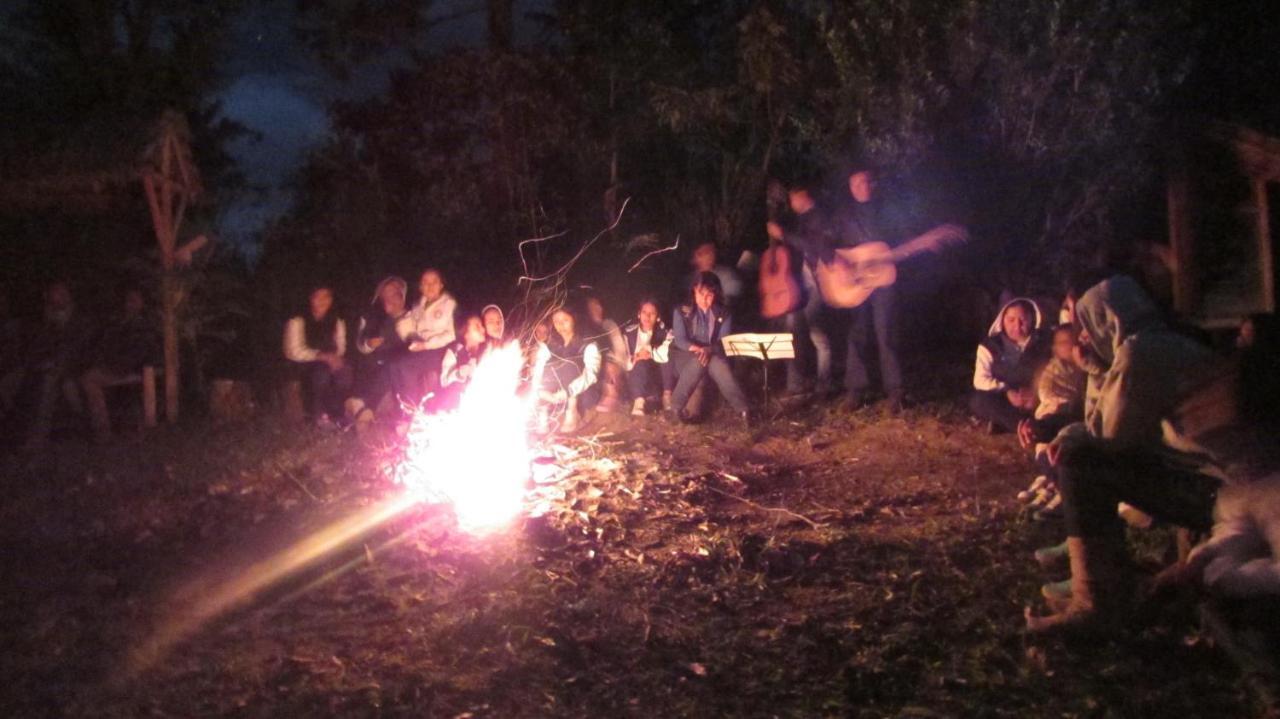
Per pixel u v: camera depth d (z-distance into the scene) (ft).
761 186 51.24
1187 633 17.54
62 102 55.57
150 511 27.27
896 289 35.99
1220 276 18.12
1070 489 17.43
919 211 38.78
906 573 21.06
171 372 41.65
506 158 53.78
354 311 50.70
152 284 43.47
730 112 50.67
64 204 44.14
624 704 16.83
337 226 54.13
